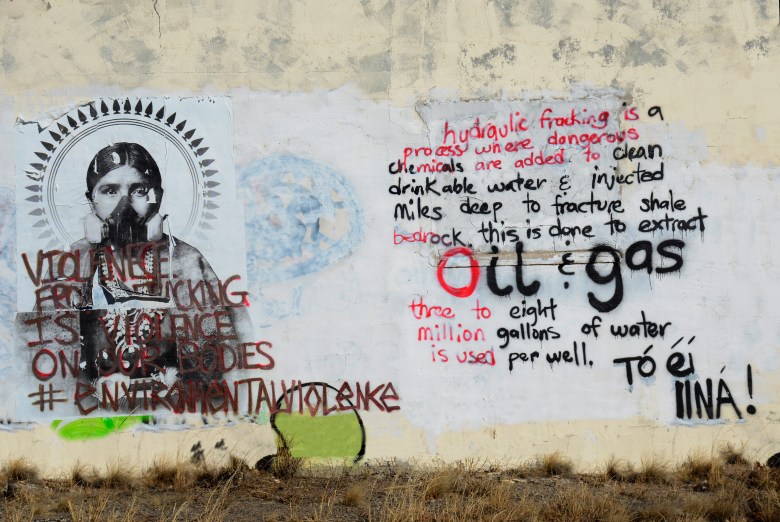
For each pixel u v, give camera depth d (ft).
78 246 25.50
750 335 26.13
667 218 26.22
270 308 25.72
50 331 25.32
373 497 23.63
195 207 25.71
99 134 25.62
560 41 26.25
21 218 25.40
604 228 26.17
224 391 25.53
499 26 26.17
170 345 25.52
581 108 26.22
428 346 25.88
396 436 25.70
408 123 26.03
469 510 21.88
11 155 25.41
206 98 25.77
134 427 25.31
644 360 26.07
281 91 25.86
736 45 26.37
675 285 26.14
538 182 26.14
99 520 21.49
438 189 26.04
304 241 25.84
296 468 25.44
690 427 25.99
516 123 26.13
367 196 25.94
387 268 25.89
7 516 21.74
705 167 26.27
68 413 25.23
